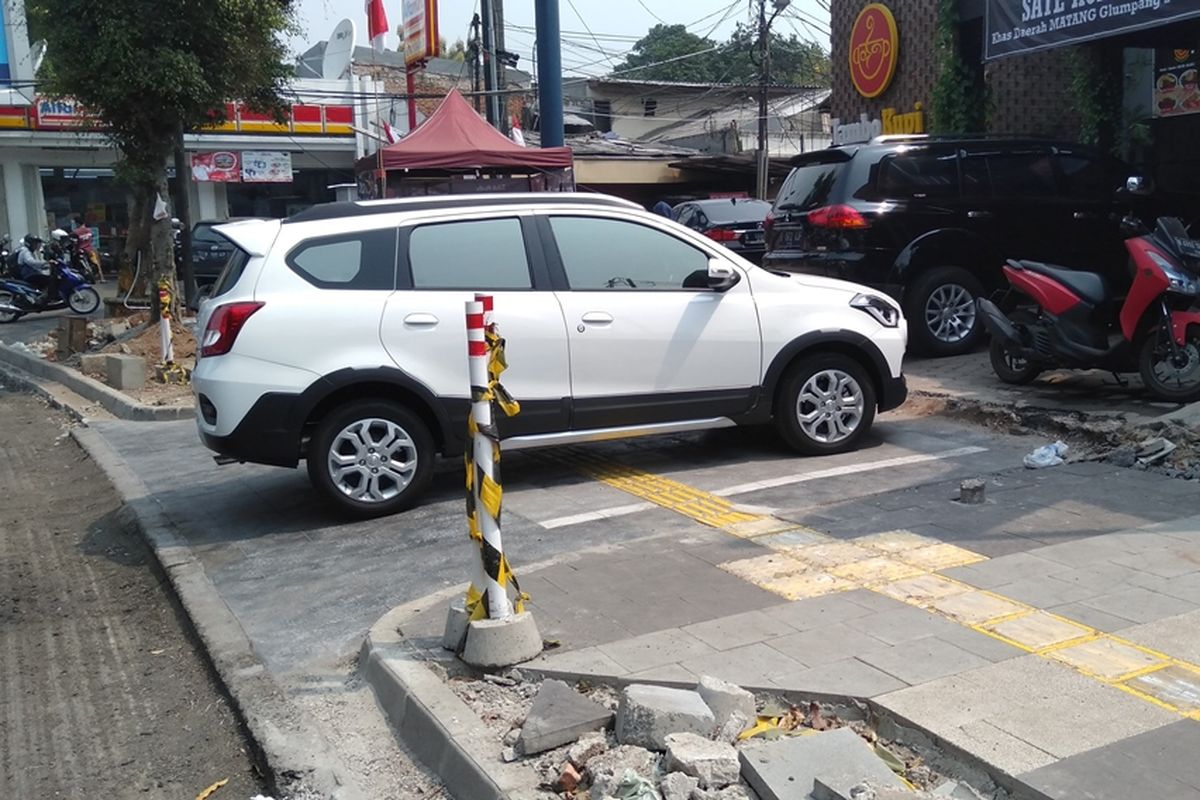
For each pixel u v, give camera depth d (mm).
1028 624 4430
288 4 16062
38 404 13297
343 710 4402
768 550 5617
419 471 6859
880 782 3258
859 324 7641
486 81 22562
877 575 5125
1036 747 3426
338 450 6699
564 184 16297
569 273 7125
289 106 17625
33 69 21672
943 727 3578
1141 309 7773
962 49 13516
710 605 4848
